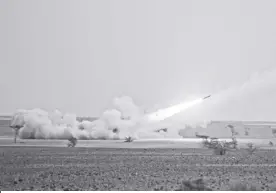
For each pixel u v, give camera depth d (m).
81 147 194.88
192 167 123.50
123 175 107.50
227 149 187.00
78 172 113.19
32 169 120.06
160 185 93.06
